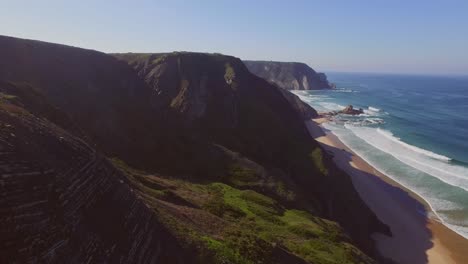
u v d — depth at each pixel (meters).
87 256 11.25
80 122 36.03
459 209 48.09
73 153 14.20
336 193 45.66
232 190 33.38
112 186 15.23
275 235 24.36
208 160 40.69
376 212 47.16
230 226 21.27
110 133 37.16
